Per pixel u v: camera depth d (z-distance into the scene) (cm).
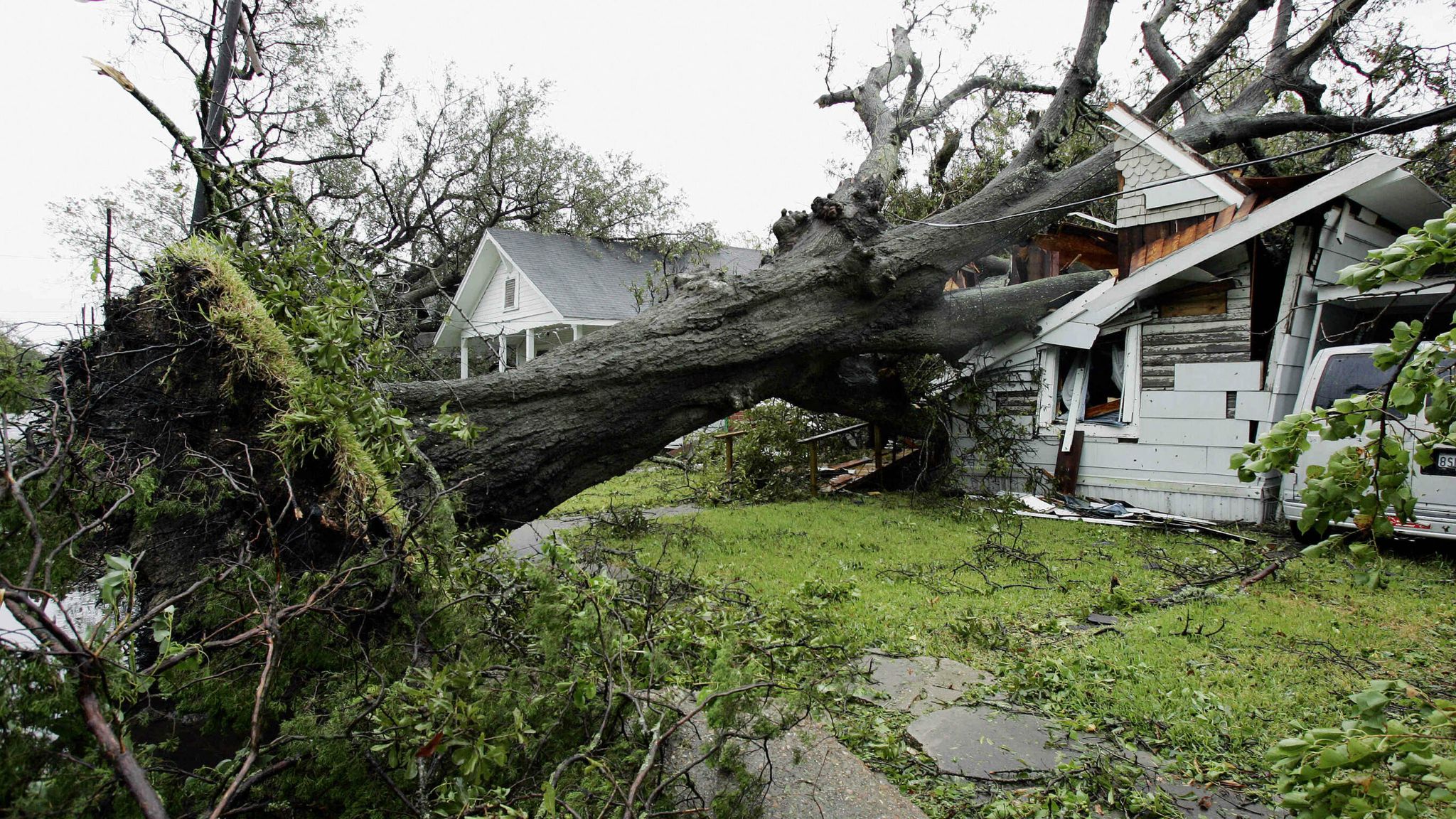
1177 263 770
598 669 225
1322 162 1270
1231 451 766
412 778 177
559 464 520
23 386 280
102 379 319
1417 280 171
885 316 705
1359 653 380
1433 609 457
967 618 430
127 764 134
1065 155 1260
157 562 289
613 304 1881
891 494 995
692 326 582
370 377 326
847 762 272
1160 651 386
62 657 140
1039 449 914
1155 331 830
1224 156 1361
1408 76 1112
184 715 234
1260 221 718
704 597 326
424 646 240
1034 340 905
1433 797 130
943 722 309
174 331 328
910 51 1144
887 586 522
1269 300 800
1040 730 302
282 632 208
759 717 227
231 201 428
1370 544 176
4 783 136
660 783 205
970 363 933
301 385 290
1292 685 340
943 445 996
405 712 180
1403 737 136
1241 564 575
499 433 486
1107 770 259
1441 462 567
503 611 258
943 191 1184
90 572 250
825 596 373
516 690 208
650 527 754
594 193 2205
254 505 297
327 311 325
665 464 1033
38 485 238
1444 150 1154
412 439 323
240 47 538
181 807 176
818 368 702
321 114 1493
